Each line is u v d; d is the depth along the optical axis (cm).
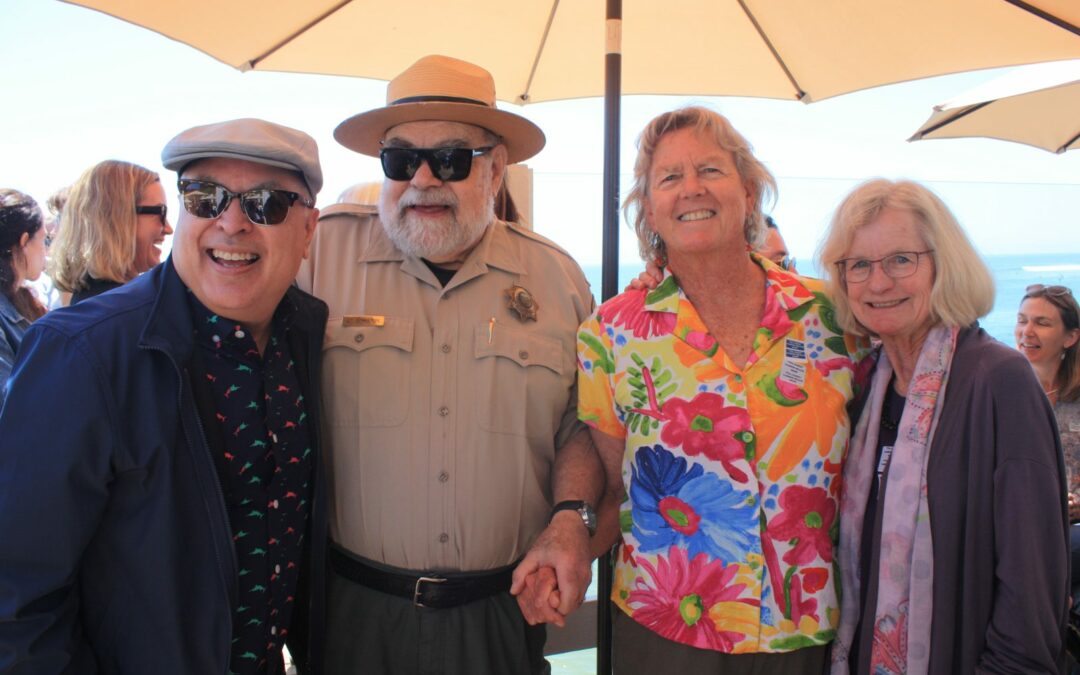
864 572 148
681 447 154
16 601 110
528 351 178
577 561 154
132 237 250
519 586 153
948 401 135
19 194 266
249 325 139
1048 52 192
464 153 171
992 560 129
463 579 166
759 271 166
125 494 121
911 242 137
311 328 158
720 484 151
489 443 172
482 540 169
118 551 122
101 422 115
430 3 215
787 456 150
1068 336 281
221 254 128
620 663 165
